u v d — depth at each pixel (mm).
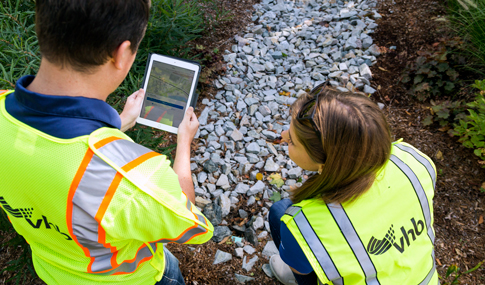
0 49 1898
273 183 2420
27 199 769
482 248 2104
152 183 743
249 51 3436
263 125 2836
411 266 1038
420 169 1143
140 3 712
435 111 2705
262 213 2254
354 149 917
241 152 2668
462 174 2463
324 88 1019
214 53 3367
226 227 2160
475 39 2873
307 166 1137
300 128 1008
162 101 1550
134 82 2262
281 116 2941
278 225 1659
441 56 2881
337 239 982
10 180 749
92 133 709
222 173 2490
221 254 2018
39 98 679
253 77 3236
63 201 714
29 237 929
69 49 661
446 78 2904
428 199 1123
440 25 3357
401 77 3104
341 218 992
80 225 747
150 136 2070
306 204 1036
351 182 985
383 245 1008
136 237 804
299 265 1197
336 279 1004
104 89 781
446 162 2541
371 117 915
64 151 692
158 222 774
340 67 3254
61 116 697
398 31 3492
